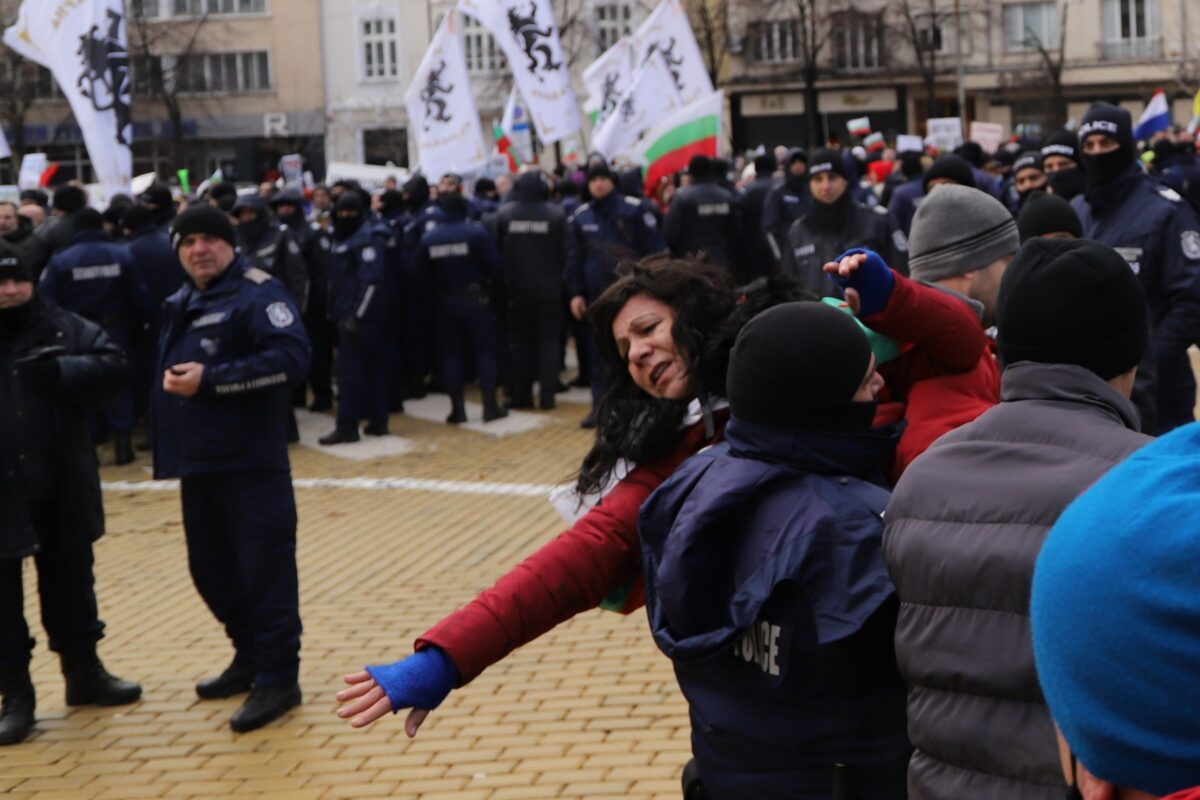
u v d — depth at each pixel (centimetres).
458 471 1134
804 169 1262
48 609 639
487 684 636
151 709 636
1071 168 847
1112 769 151
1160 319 670
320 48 5497
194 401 604
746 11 5462
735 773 271
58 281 1184
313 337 1446
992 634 221
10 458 600
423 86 1678
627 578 311
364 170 2850
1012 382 243
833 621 253
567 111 1630
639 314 313
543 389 1390
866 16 5388
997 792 219
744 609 258
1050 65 5200
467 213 1402
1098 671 150
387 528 957
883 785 261
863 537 256
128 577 867
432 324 1473
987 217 401
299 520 994
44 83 5256
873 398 279
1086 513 156
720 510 264
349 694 290
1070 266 240
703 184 1272
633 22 5088
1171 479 152
